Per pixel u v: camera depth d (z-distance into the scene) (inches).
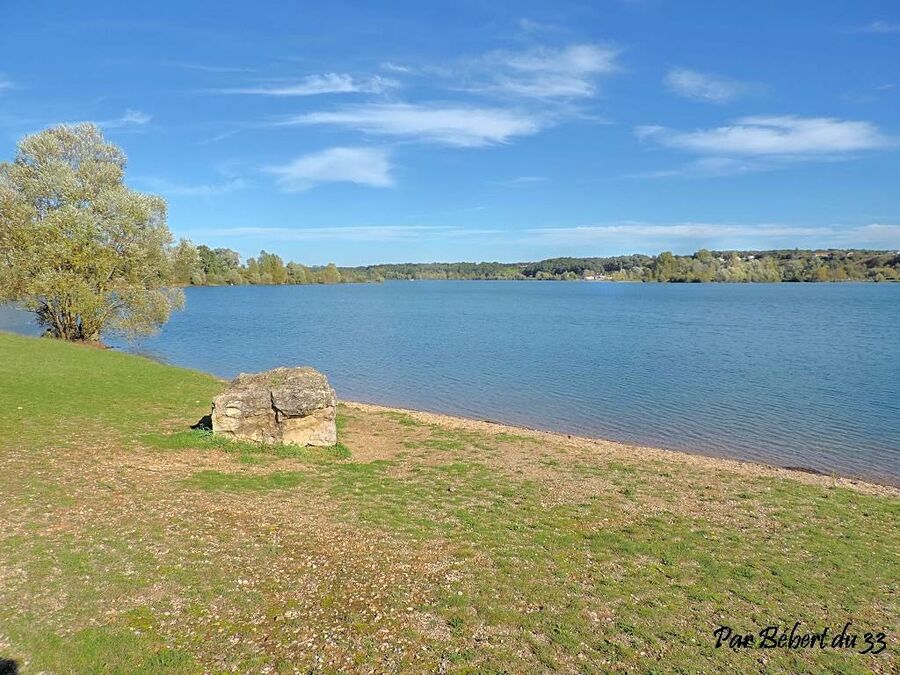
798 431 974.4
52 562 353.4
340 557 397.4
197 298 5147.6
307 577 366.0
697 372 1519.4
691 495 586.9
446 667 286.7
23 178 1432.1
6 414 700.0
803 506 568.4
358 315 3499.0
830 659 310.7
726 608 357.7
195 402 896.9
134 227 1505.9
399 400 1206.3
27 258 1396.4
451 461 676.1
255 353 1856.5
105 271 1481.3
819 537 484.1
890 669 305.3
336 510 486.3
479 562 402.6
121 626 298.7
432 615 331.9
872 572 418.9
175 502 473.4
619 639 318.3
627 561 417.1
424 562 398.0
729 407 1140.5
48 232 1403.8
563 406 1152.8
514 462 687.7
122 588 334.0
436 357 1790.1
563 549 432.5
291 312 3681.1
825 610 361.4
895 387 1326.3
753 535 481.4
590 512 517.0
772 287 7819.9
